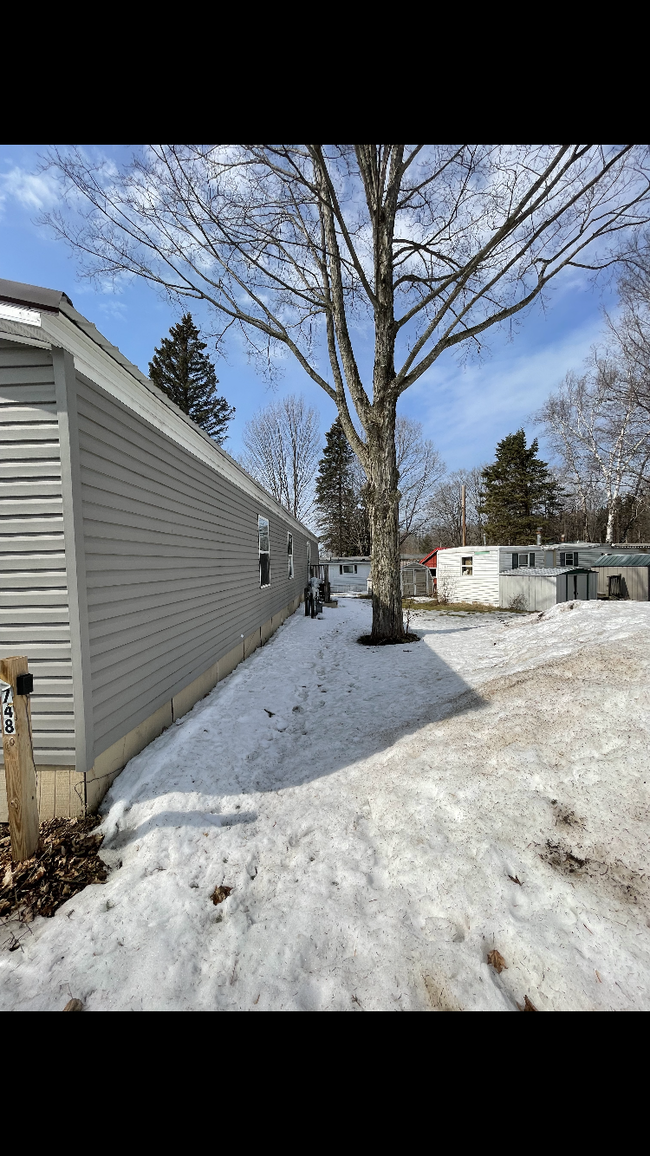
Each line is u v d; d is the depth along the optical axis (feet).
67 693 8.92
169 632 13.74
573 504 103.24
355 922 6.56
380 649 24.80
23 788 7.84
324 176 22.03
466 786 8.96
